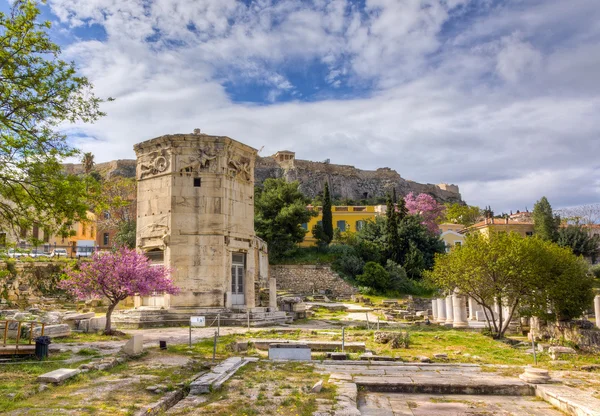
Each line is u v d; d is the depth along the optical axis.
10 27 15.27
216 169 31.11
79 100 16.48
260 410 10.23
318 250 63.84
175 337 21.83
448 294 34.31
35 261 39.25
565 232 70.19
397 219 65.94
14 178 16.38
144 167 32.25
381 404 11.59
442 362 17.19
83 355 15.92
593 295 27.69
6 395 10.30
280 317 31.50
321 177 130.50
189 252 30.14
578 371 15.50
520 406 11.59
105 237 68.94
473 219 104.94
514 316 32.72
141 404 10.20
